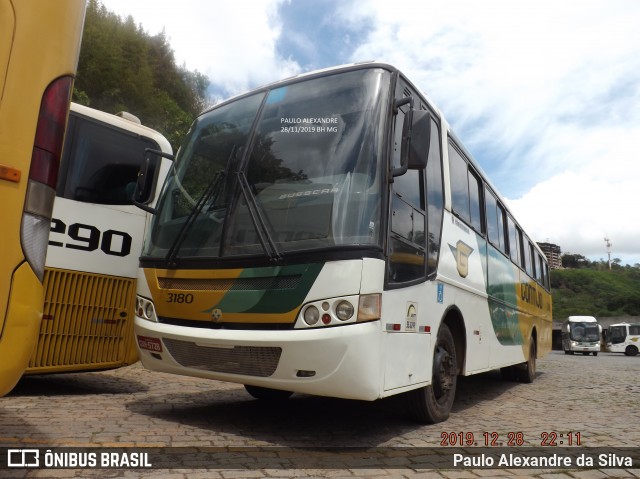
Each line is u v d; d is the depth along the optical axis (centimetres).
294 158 464
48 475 318
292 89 508
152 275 491
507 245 916
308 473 347
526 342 1053
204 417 511
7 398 559
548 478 369
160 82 2506
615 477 380
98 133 645
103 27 2111
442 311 545
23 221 263
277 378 413
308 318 400
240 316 426
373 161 438
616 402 775
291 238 425
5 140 258
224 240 452
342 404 623
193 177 518
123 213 654
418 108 533
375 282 404
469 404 726
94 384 704
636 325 4456
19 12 268
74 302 604
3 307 253
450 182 612
